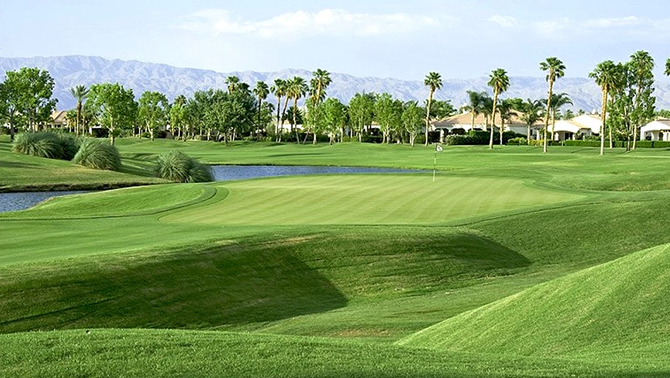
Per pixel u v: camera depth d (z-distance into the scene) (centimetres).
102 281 1523
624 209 2572
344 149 10919
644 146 10962
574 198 3014
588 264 2164
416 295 1819
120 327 1426
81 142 6375
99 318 1429
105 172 5544
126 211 3003
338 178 4019
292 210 2778
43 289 1447
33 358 779
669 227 2420
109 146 5847
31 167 5409
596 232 2398
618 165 5725
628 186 3569
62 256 1684
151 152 9838
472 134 13475
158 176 5547
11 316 1366
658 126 13012
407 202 2962
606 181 3672
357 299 1798
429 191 3319
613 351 1009
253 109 14875
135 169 6056
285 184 3697
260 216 2636
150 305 1515
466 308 1625
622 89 9525
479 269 2052
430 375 786
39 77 10175
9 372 736
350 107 14050
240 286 1711
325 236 2044
